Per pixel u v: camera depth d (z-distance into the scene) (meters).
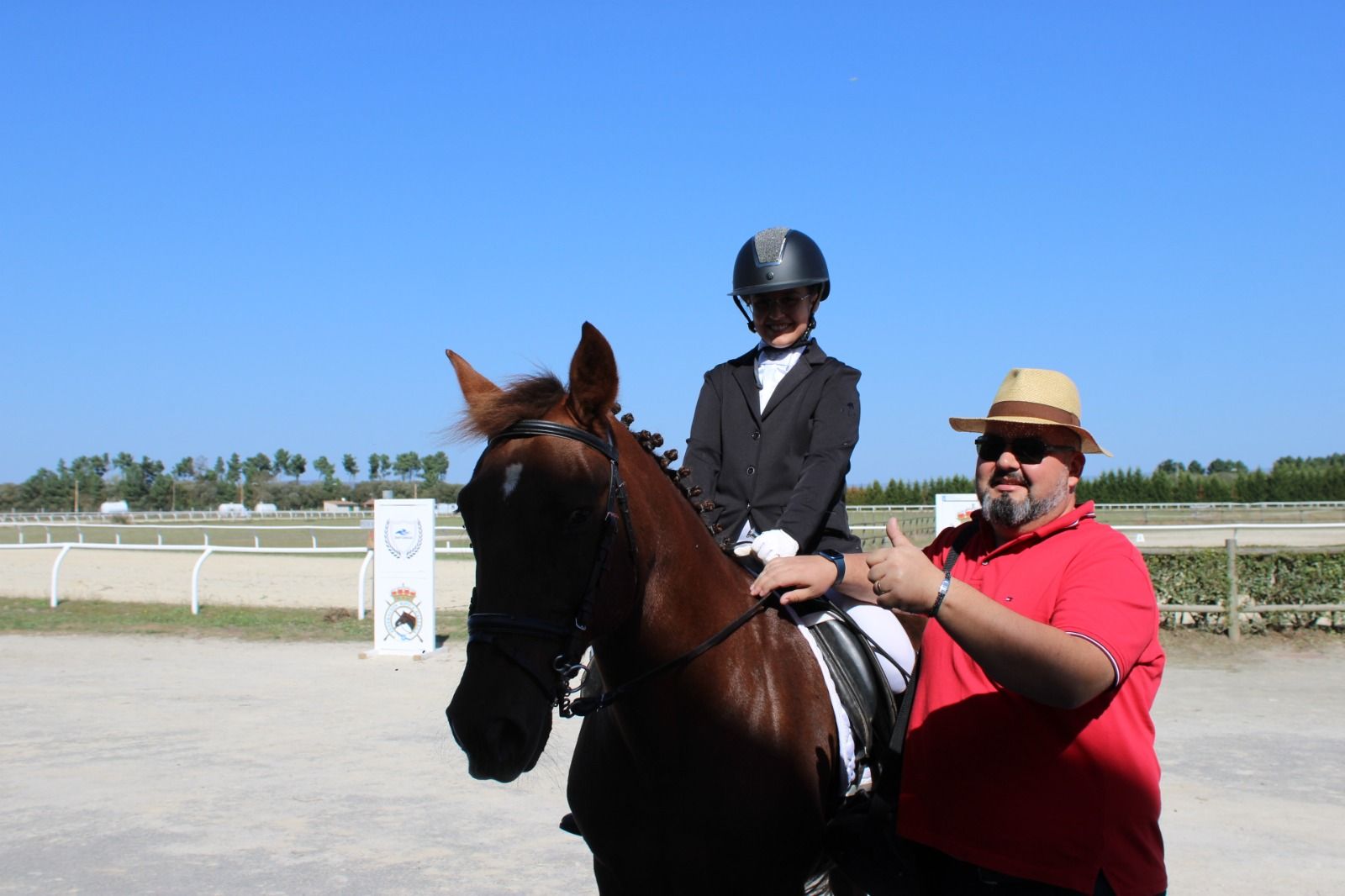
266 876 5.15
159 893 4.91
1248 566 12.84
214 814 6.19
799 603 3.25
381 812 6.27
